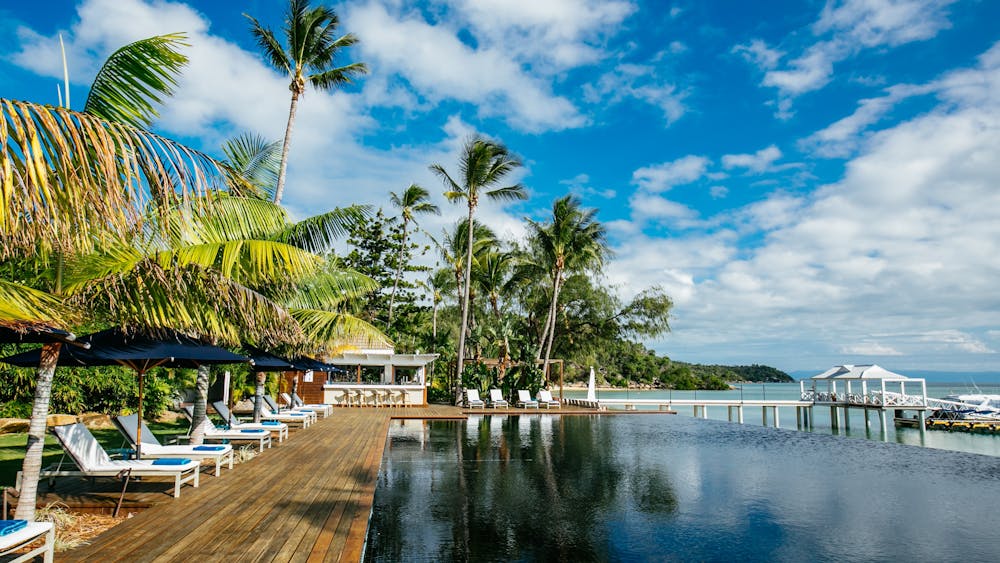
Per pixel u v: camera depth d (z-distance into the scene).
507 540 6.62
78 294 6.36
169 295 6.98
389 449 13.80
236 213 8.09
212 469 9.22
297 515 6.32
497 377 30.83
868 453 14.20
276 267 8.23
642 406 38.75
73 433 6.93
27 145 3.44
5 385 13.83
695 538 6.81
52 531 4.34
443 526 7.18
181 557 4.86
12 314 4.36
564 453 13.55
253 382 24.97
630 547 6.45
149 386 17.34
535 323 41.38
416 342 41.94
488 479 10.22
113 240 5.50
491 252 36.06
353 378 30.78
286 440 13.28
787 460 12.92
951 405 36.62
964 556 6.25
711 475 10.86
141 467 6.97
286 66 16.69
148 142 4.25
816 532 7.11
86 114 3.94
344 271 12.46
